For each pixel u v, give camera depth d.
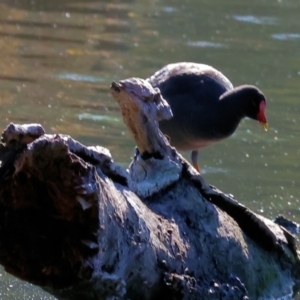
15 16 22.88
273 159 12.88
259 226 8.17
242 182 11.64
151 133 7.58
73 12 24.25
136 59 19.11
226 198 8.04
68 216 6.05
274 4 27.98
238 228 8.05
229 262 7.65
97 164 6.55
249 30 23.67
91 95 15.87
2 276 8.43
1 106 14.66
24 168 5.88
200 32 22.88
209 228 7.62
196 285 7.17
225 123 11.62
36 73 17.23
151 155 7.70
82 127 13.74
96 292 6.34
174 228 7.27
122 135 13.42
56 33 21.23
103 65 18.31
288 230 9.36
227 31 23.27
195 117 11.58
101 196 6.07
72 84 16.56
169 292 6.94
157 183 7.50
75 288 6.32
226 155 13.00
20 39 20.22
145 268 6.70
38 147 5.68
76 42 20.39
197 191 7.82
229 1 28.02
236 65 19.33
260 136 14.13
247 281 7.84
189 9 26.31
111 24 23.03
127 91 7.38
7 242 6.27
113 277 6.26
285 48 21.61
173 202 7.58
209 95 11.70
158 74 12.29
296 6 27.88
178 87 11.80
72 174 5.80
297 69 19.39
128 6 25.97
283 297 8.26
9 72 17.14
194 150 12.10
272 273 8.26
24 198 6.05
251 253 8.03
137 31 22.36
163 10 25.83
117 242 6.34
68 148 5.79
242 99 11.58
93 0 26.47
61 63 18.22
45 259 6.23
